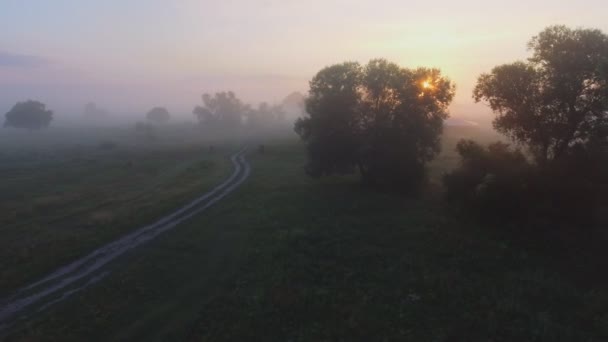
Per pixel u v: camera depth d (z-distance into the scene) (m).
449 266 20.30
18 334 15.50
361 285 18.16
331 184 44.12
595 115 26.94
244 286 18.61
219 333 14.66
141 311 16.98
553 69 28.70
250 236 26.20
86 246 25.70
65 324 16.08
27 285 20.39
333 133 42.16
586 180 25.19
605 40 27.08
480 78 32.62
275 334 14.40
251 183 46.81
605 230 23.34
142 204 36.88
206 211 34.34
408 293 17.28
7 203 40.84
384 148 40.41
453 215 28.75
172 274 20.84
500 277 18.77
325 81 44.25
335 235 25.61
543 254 21.48
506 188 25.83
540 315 14.98
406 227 26.75
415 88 40.06
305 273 19.67
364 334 14.09
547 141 29.73
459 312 15.51
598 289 17.44
